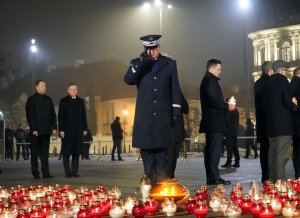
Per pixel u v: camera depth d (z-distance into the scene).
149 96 8.18
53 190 8.40
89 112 75.44
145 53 8.17
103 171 17.23
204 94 11.12
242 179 12.91
